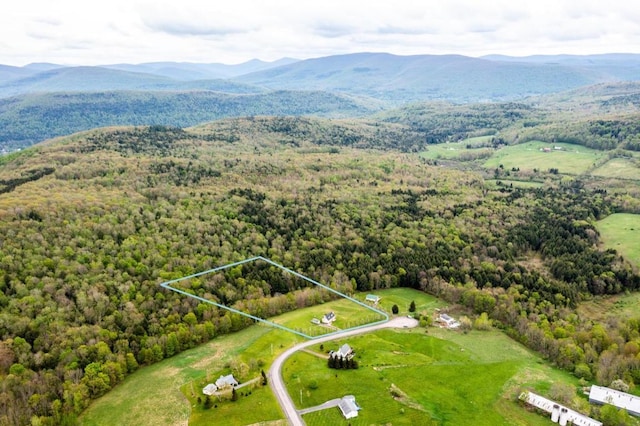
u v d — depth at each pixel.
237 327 164.50
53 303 152.12
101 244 185.50
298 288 191.38
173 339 149.75
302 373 131.62
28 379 128.50
